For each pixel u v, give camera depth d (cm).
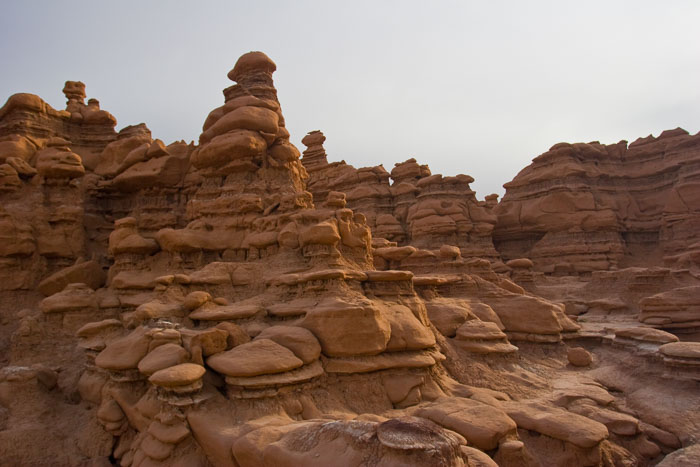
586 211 4341
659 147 4594
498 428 1227
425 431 912
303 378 1322
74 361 1844
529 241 4738
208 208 2280
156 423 1204
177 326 1498
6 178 2428
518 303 2389
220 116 2597
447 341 1952
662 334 2030
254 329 1520
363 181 4606
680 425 1495
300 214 2017
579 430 1274
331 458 914
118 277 2105
